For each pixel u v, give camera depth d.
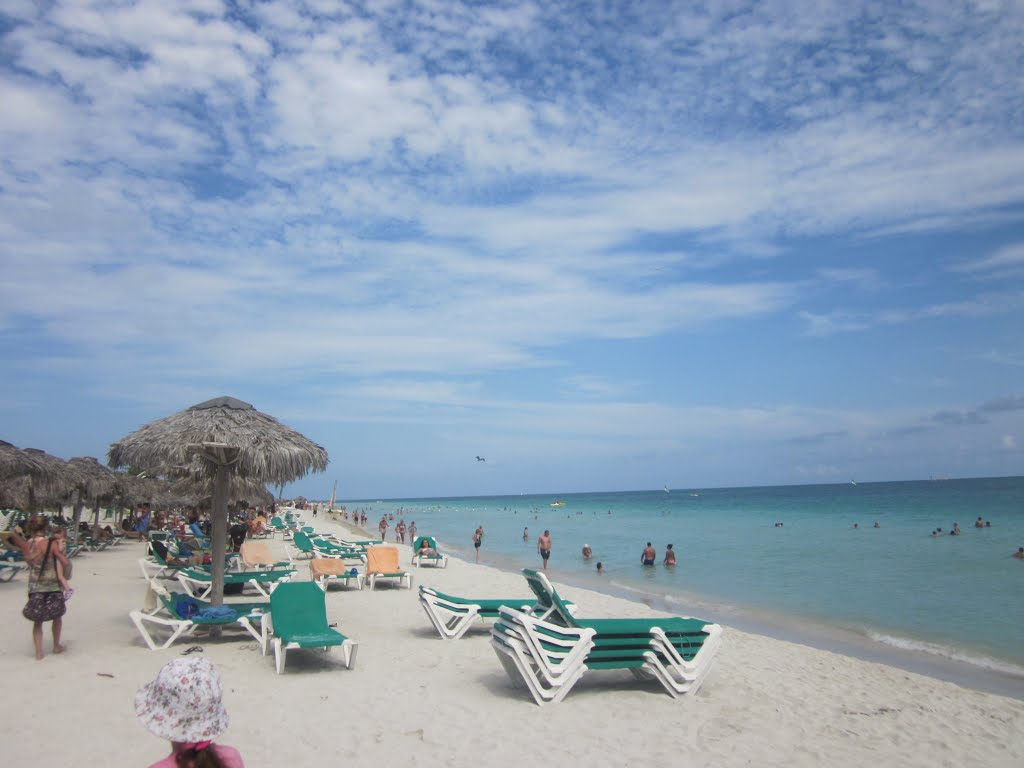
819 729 6.20
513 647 6.47
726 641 10.58
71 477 16.17
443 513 97.19
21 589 12.48
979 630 12.70
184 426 8.80
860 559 25.08
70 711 5.74
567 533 45.19
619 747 5.49
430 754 5.21
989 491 106.88
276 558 22.31
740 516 64.94
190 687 2.19
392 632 9.80
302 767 4.87
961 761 5.66
